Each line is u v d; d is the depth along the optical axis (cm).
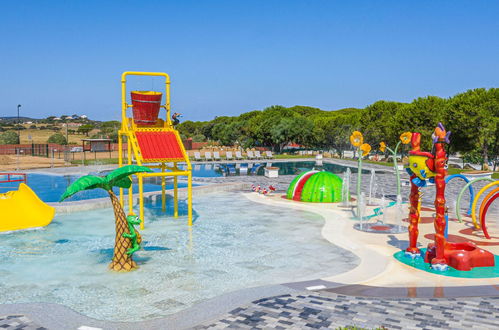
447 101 4372
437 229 960
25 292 838
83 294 824
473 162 4128
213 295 816
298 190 2067
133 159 4547
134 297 806
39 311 716
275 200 2055
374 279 891
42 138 10238
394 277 905
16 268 995
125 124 1507
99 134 10531
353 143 1658
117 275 940
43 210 1561
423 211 1728
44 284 884
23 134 11481
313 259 1066
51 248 1177
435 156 957
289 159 5259
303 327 638
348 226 1463
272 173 3266
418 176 1000
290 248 1175
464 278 897
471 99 3609
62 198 915
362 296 776
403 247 1175
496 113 3484
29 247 1186
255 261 1048
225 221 1559
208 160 5150
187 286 868
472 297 772
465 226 1440
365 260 1045
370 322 655
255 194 2256
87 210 1783
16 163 3956
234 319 671
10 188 2617
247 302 743
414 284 855
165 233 1362
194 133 12156
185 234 1348
